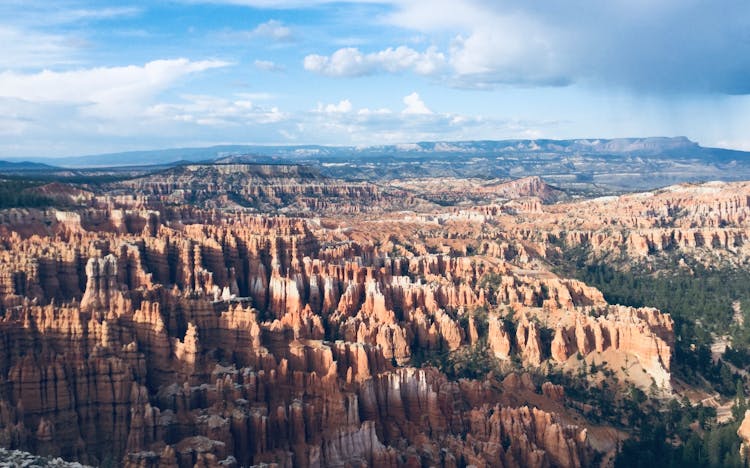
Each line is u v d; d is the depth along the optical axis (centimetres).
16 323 15450
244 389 14800
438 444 14825
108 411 14175
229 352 17325
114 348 15600
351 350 16688
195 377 15800
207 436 13262
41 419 13438
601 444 17112
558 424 15600
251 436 13650
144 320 16512
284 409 14062
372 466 14025
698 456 16138
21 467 10306
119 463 13250
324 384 15112
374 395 15375
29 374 13638
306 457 13712
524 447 14925
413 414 15762
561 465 15125
